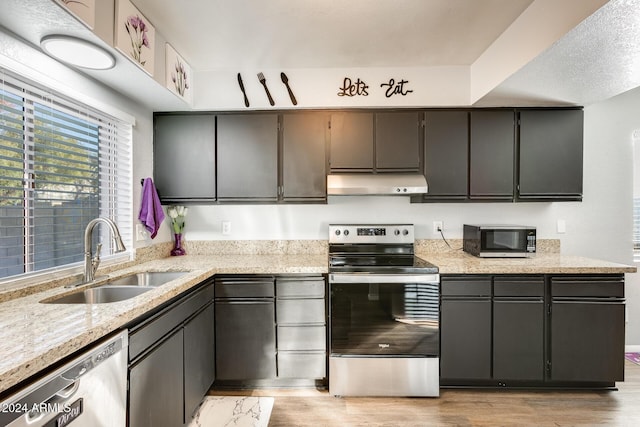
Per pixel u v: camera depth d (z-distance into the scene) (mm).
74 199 1788
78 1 1252
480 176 2447
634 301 2715
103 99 1933
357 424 1855
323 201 2480
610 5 1262
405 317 2113
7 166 1395
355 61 2354
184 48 2143
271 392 2213
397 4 1688
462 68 2422
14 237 1435
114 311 1178
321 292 2184
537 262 2275
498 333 2119
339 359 2131
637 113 2678
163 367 1493
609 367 2088
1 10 1188
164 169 2494
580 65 1776
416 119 2457
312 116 2477
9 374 748
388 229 2633
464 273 2117
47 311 1186
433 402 2068
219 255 2734
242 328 2186
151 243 2471
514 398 2104
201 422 1889
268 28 1909
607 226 2699
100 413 1070
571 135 2428
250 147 2480
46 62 1520
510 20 1848
